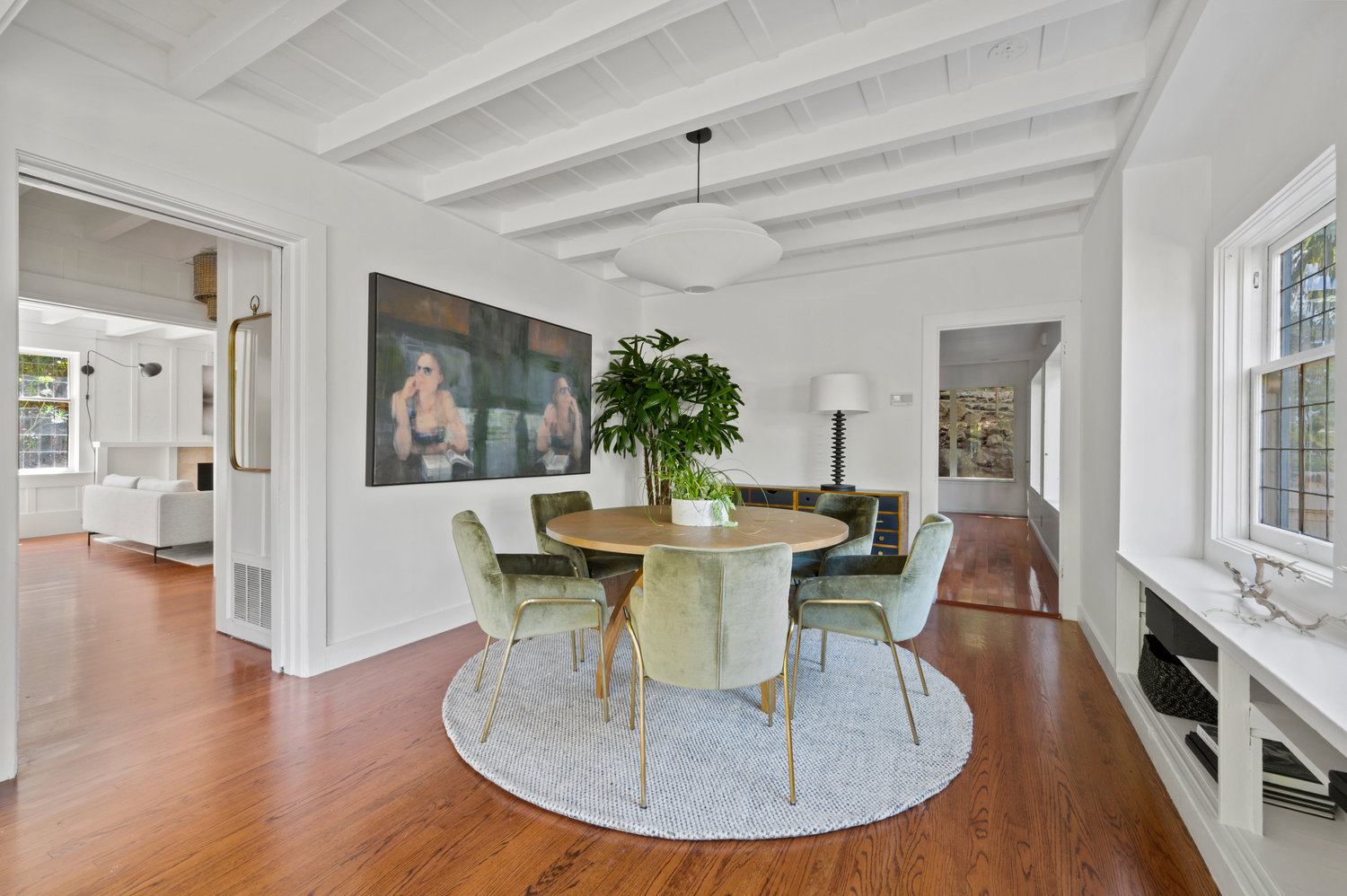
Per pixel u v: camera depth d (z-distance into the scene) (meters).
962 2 1.93
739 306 4.97
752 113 2.62
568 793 1.83
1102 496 3.04
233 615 3.28
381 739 2.18
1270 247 2.23
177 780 1.90
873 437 4.45
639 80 2.41
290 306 2.73
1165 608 2.13
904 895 1.44
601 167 3.20
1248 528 2.31
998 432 9.06
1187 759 1.85
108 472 7.24
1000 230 3.88
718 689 1.77
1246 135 2.15
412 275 3.25
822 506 3.46
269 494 3.09
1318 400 1.88
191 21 2.05
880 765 2.00
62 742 2.13
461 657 3.00
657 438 4.39
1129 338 2.64
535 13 2.02
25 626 3.45
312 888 1.45
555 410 4.29
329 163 2.83
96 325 7.16
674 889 1.46
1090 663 2.96
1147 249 2.61
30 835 1.62
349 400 2.94
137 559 5.32
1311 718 1.11
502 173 3.01
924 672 2.83
